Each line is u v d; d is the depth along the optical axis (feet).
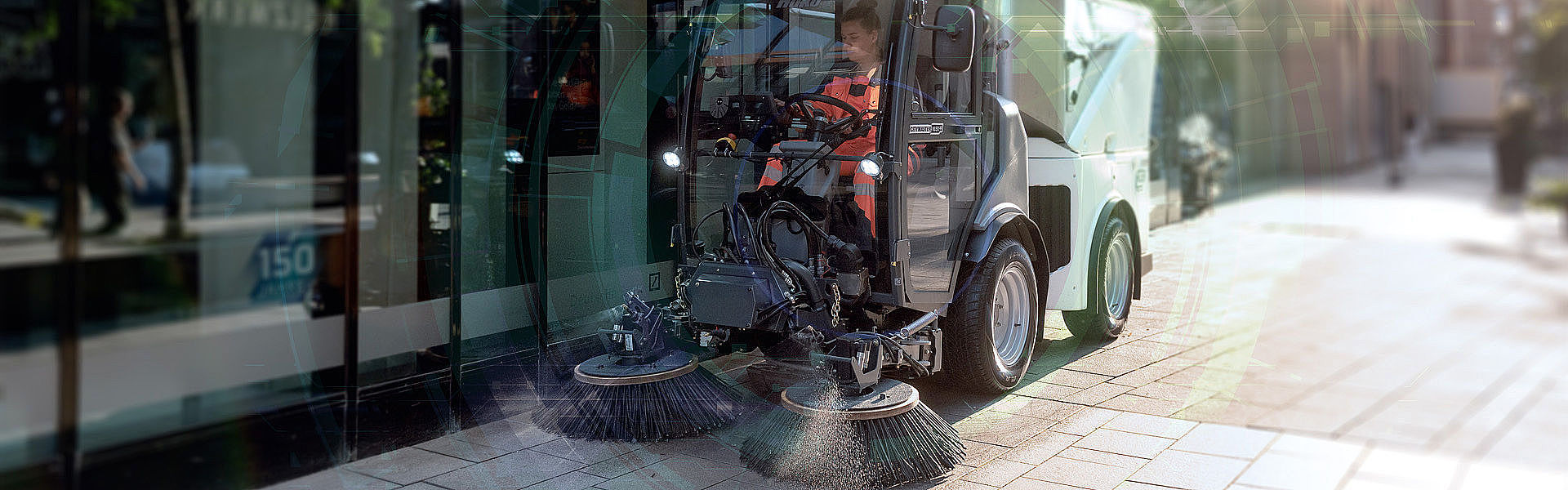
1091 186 16.44
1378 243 31.50
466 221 14.16
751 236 11.42
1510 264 29.01
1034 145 15.74
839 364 10.77
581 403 11.97
